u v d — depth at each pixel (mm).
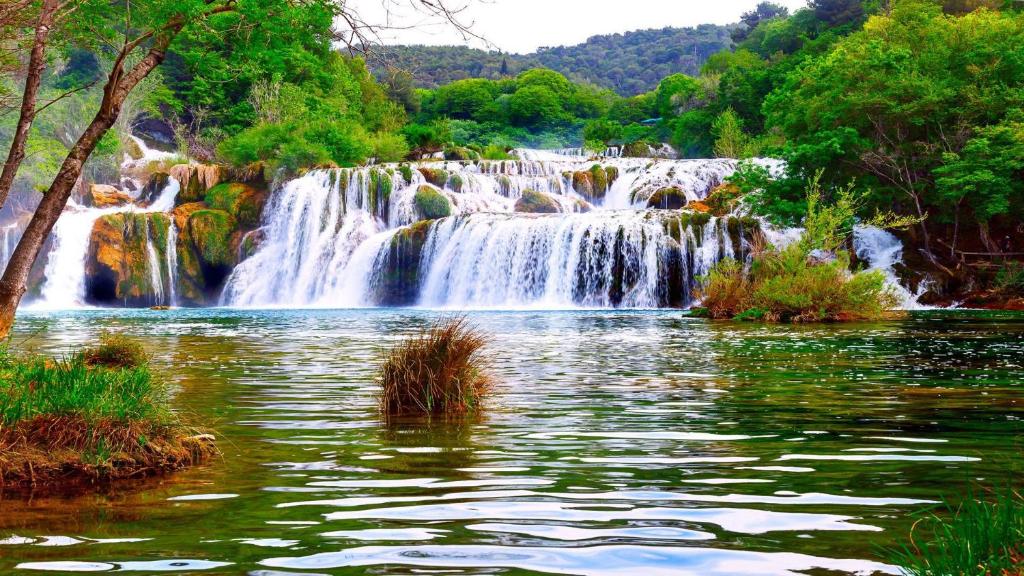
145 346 18531
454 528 4828
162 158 72062
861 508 5223
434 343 9867
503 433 8039
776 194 41938
